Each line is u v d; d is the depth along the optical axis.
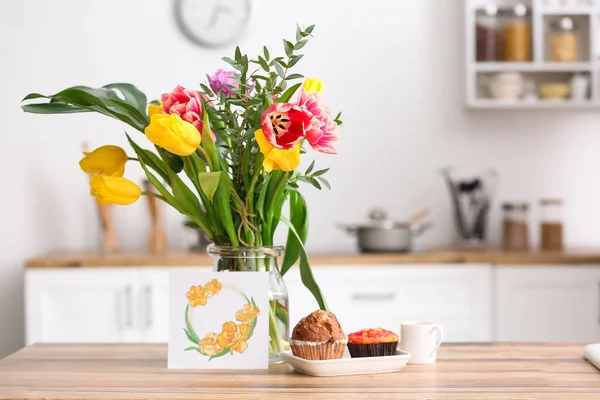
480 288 3.31
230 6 3.88
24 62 3.88
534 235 3.96
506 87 3.68
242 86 1.52
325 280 3.29
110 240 3.74
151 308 3.29
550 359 1.61
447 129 3.95
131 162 3.86
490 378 1.43
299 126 1.38
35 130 3.87
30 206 3.87
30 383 1.40
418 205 3.93
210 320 1.54
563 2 3.67
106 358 1.66
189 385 1.38
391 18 3.94
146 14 3.90
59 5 3.89
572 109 3.95
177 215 3.87
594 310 3.31
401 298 3.31
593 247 3.79
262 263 1.57
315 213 3.90
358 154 3.93
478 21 3.69
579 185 3.96
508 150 3.96
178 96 1.48
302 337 1.48
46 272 3.28
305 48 3.92
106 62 3.90
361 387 1.36
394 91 3.94
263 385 1.38
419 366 1.55
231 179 1.55
